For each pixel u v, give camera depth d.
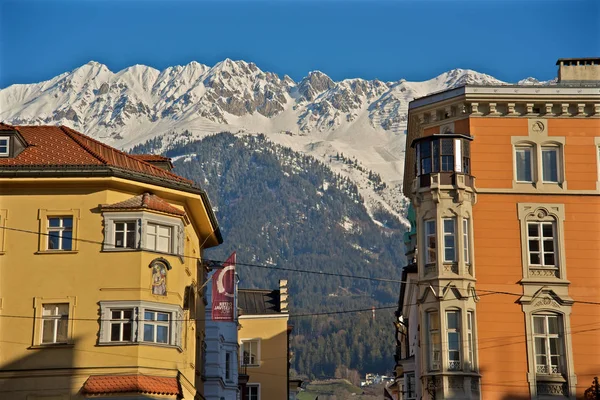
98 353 58.97
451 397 63.41
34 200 60.97
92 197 61.03
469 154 67.62
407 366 90.44
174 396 59.41
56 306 59.94
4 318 59.53
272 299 118.56
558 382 64.56
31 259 60.34
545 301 65.69
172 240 62.12
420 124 70.25
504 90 67.88
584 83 71.50
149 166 66.06
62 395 58.41
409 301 91.88
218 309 62.38
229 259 63.25
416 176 67.81
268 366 114.38
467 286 65.06
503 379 64.38
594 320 65.56
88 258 60.28
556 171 67.81
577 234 66.81
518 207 67.00
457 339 64.44
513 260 66.31
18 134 63.06
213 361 82.38
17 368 58.88
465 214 66.31
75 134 67.69
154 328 60.38
